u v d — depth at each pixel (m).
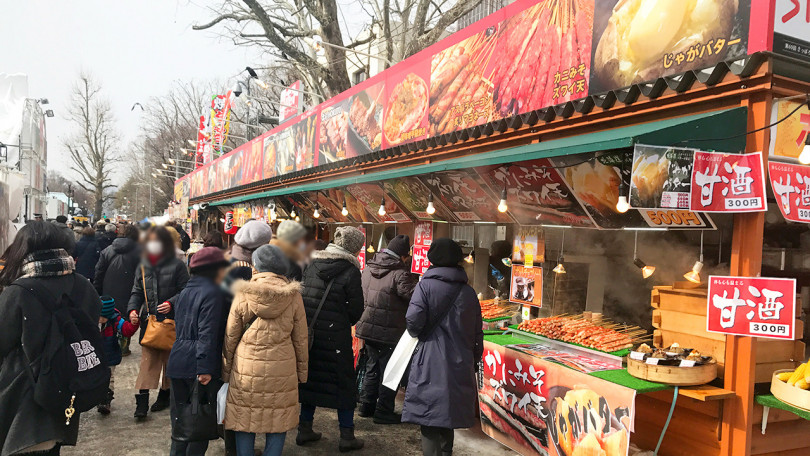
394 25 17.30
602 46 4.02
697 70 3.27
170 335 4.80
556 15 4.49
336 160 9.20
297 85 17.12
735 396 3.09
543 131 4.58
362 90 8.21
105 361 3.07
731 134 2.99
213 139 28.59
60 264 2.89
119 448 4.30
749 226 3.02
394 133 7.17
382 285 5.00
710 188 2.98
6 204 10.84
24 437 2.74
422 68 6.54
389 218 7.25
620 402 3.21
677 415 3.45
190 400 3.49
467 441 4.61
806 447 3.32
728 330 3.07
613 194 3.59
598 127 4.12
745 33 2.99
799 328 3.40
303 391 4.29
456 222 6.04
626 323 4.86
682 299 3.57
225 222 15.94
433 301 3.63
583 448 3.47
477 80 5.53
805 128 3.13
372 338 5.02
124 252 5.67
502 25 5.18
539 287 4.84
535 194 4.27
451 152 5.96
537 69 4.69
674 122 3.22
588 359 3.92
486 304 5.70
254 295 3.30
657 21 3.56
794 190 3.07
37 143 22.39
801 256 3.97
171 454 3.51
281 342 3.41
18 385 2.78
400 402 5.71
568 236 5.37
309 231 2.44
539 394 3.92
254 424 3.32
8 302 2.72
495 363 4.46
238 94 19.19
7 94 19.31
